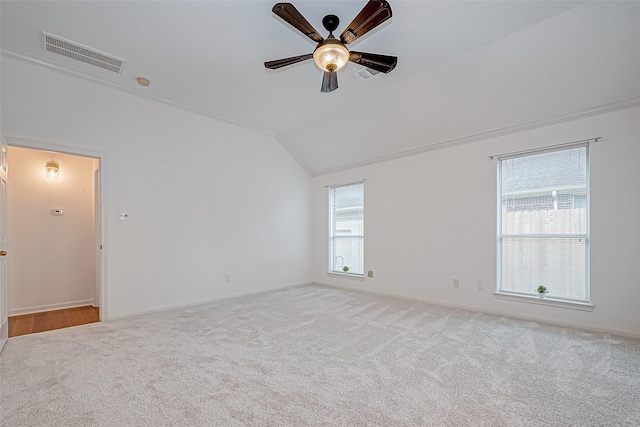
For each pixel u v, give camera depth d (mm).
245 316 3762
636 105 2980
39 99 3252
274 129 5246
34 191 4223
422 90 3688
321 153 5566
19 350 2709
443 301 4297
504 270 3836
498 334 3084
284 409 1819
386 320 3578
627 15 2389
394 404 1867
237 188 4957
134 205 3883
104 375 2236
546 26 2604
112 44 2928
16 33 2760
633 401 1895
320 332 3168
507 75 3174
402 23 2586
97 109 3631
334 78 2725
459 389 2037
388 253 4941
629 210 3012
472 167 4070
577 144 3311
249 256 5070
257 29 2711
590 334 3068
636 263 2969
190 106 4285
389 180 4973
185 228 4332
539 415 1754
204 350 2701
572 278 3371
